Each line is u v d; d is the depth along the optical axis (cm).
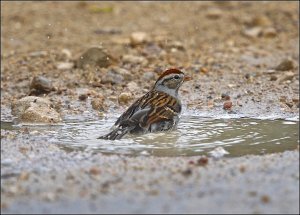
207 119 2314
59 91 2712
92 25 4000
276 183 1515
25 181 1538
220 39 3747
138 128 2061
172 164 1666
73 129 2159
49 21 4059
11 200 1430
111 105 2552
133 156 1780
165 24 4038
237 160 1712
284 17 4144
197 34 3838
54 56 3344
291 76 2878
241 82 2864
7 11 4259
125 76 2911
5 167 1653
